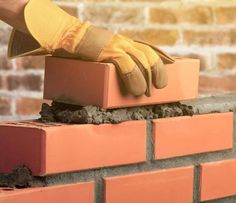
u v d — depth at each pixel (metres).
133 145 1.89
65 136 1.75
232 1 3.27
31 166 1.76
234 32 3.29
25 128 1.76
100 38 1.85
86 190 1.81
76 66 1.87
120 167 1.88
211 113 2.08
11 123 1.84
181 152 2.00
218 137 2.09
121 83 1.85
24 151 1.77
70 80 1.88
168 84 1.97
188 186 2.03
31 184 1.73
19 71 3.31
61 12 1.90
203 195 2.07
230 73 3.29
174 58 2.04
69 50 1.85
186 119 2.01
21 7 1.86
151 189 1.94
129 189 1.89
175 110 1.99
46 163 1.73
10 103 3.32
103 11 3.27
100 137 1.82
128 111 1.90
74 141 1.77
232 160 2.13
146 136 1.92
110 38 1.87
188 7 3.27
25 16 1.82
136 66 1.83
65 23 1.87
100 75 1.82
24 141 1.77
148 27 3.28
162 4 3.26
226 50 3.29
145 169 1.94
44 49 1.84
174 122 1.98
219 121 2.09
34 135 1.74
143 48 1.90
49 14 1.86
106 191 1.84
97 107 1.83
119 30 3.28
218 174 2.10
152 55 1.89
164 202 1.97
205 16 3.27
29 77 3.31
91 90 1.84
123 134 1.87
